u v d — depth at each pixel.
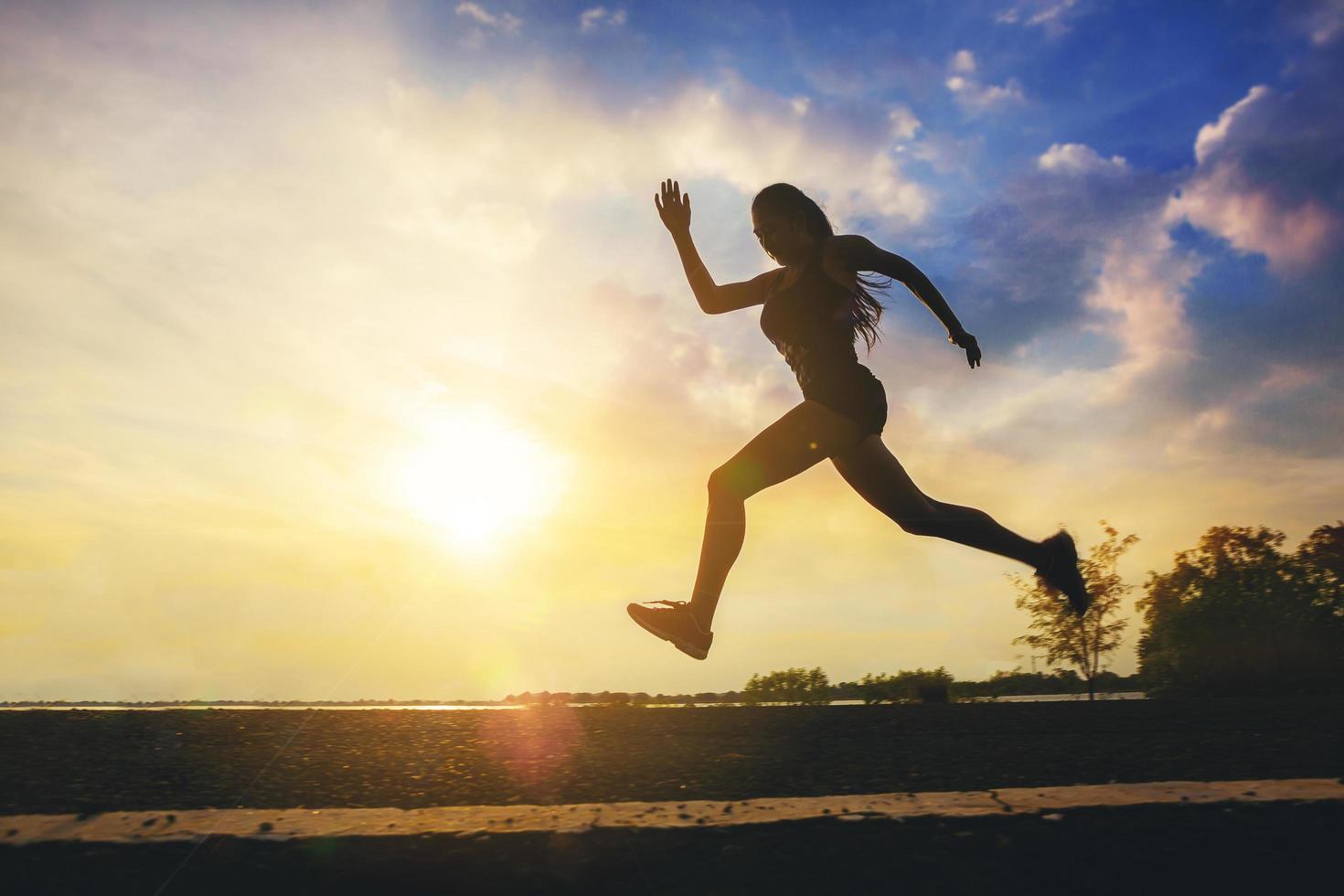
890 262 3.26
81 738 3.93
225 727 4.32
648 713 5.11
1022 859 2.30
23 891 2.14
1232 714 4.72
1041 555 3.44
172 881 2.18
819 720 4.70
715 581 3.22
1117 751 3.45
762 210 3.33
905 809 2.41
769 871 2.26
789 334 3.31
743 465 3.23
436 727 4.36
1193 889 2.23
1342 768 3.02
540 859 2.24
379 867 2.22
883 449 3.32
